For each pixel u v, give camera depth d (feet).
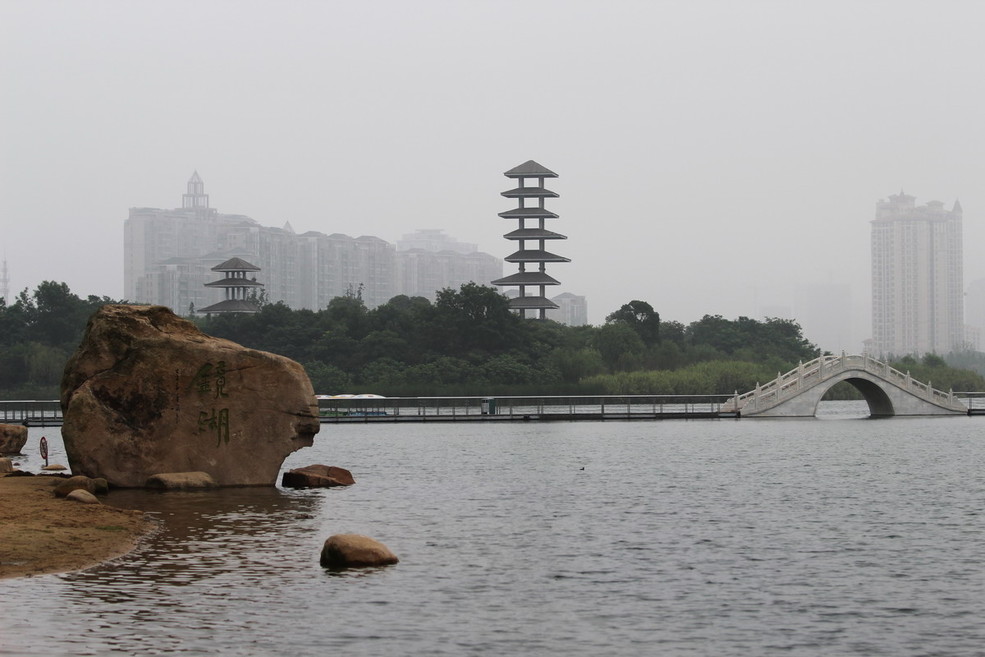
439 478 186.70
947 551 114.21
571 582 97.19
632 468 206.80
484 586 94.79
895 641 79.36
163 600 86.48
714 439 288.10
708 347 628.69
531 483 178.91
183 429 153.99
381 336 551.59
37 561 99.04
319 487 167.32
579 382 517.55
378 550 102.89
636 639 78.95
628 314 633.61
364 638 77.61
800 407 382.01
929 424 353.72
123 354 153.99
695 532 126.21
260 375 156.76
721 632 81.10
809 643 78.69
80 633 76.69
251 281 611.88
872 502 155.43
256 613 83.30
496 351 561.84
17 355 515.09
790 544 118.21
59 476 161.89
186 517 129.49
